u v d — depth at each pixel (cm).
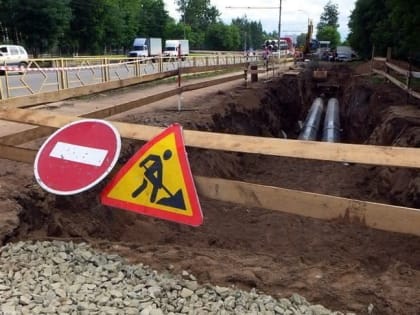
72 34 6100
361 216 430
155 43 5284
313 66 3722
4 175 634
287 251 736
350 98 2414
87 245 486
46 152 485
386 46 2931
